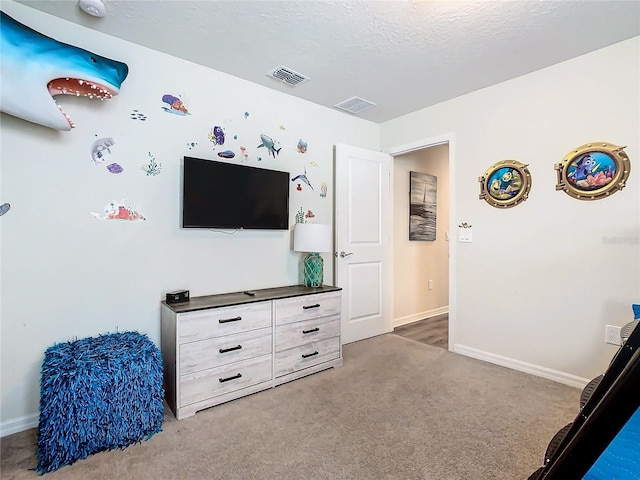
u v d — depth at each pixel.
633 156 2.12
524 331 2.62
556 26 1.97
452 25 1.96
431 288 4.54
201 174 2.38
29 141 1.84
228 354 2.16
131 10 1.84
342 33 2.05
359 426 1.86
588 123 2.29
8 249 1.80
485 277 2.86
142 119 2.21
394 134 3.62
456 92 2.93
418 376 2.54
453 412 2.00
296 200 3.06
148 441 1.73
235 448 1.67
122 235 2.15
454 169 3.06
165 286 2.31
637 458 0.71
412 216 4.21
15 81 1.59
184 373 1.98
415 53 2.28
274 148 2.89
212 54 2.30
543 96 2.50
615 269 2.19
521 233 2.63
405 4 1.78
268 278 2.85
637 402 0.44
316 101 3.13
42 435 1.57
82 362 1.63
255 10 1.84
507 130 2.70
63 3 1.80
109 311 2.10
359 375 2.56
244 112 2.69
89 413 1.59
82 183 2.01
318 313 2.64
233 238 2.64
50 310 1.92
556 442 1.07
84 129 2.01
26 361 1.86
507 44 2.16
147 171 2.23
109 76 1.88
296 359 2.50
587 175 2.29
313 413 2.00
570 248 2.38
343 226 3.33
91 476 1.47
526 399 2.16
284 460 1.58
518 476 1.46
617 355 0.70
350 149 3.38
